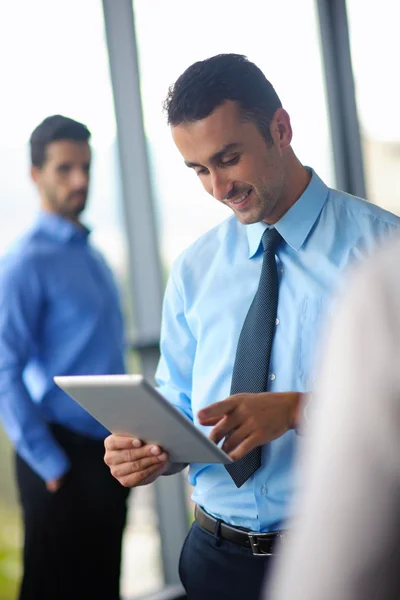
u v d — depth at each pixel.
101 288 2.83
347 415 0.62
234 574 1.71
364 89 4.49
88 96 3.16
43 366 2.70
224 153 1.65
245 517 1.69
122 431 1.57
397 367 0.61
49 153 2.75
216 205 3.60
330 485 0.62
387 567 0.61
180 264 1.91
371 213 1.74
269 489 1.67
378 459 0.61
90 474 2.68
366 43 4.49
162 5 3.47
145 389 1.29
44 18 2.98
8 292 2.60
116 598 2.79
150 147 3.43
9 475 2.81
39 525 2.63
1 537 2.83
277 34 4.08
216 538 1.74
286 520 1.65
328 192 1.79
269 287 1.74
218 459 1.45
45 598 2.65
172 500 3.49
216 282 1.84
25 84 2.90
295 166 1.77
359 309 0.64
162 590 3.44
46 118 2.78
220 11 3.71
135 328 3.46
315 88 4.36
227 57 1.68
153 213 3.44
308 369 1.67
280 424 1.52
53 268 2.70
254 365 1.70
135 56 3.35
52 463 2.58
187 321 1.88
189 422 1.34
